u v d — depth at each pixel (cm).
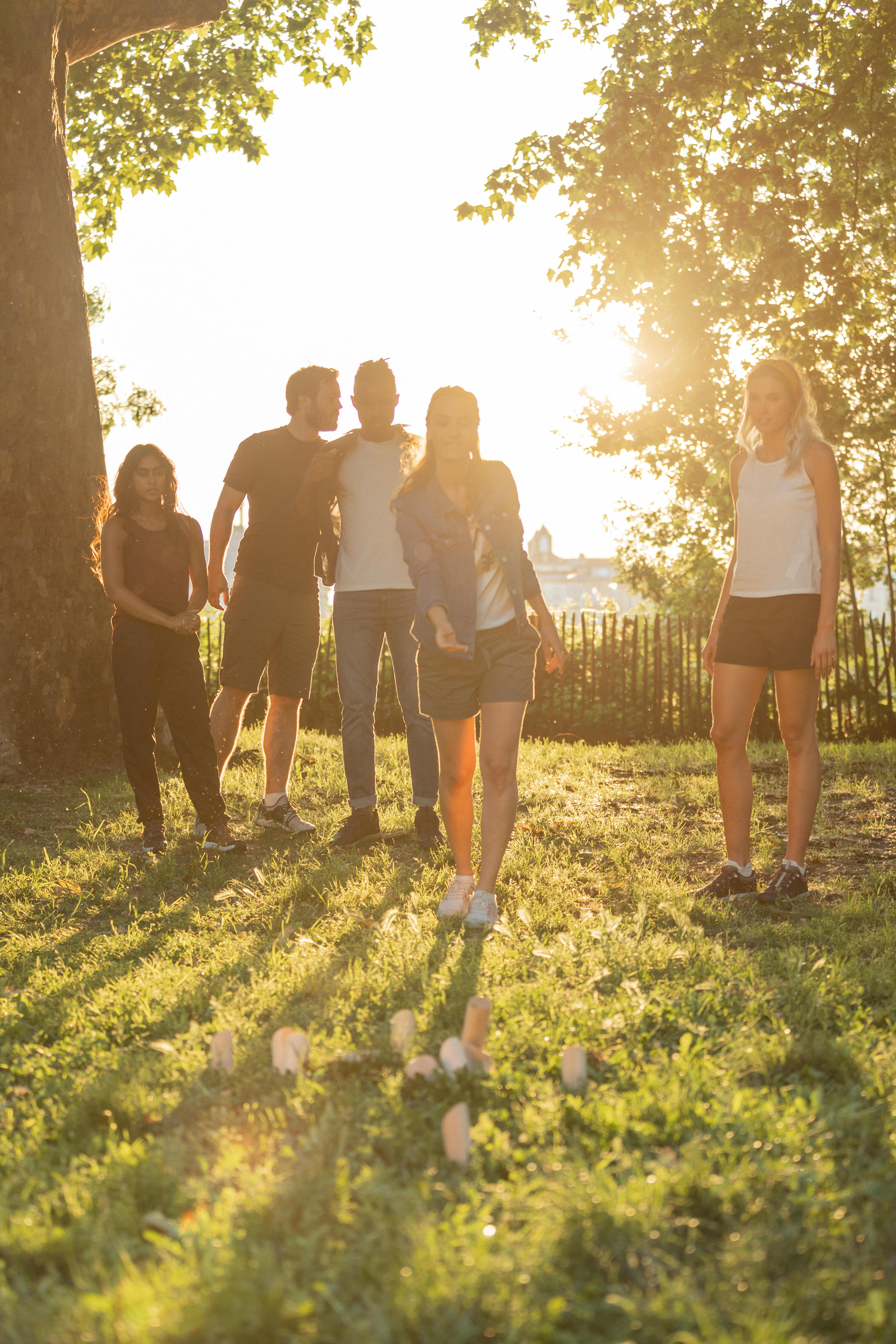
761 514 466
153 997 326
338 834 555
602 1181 192
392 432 563
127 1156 216
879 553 1579
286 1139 221
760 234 1162
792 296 1214
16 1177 215
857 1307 163
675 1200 192
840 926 407
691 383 1315
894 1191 196
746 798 473
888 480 1492
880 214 1266
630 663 1335
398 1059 261
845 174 1220
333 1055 264
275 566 579
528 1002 299
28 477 729
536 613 432
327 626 1279
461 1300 163
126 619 547
